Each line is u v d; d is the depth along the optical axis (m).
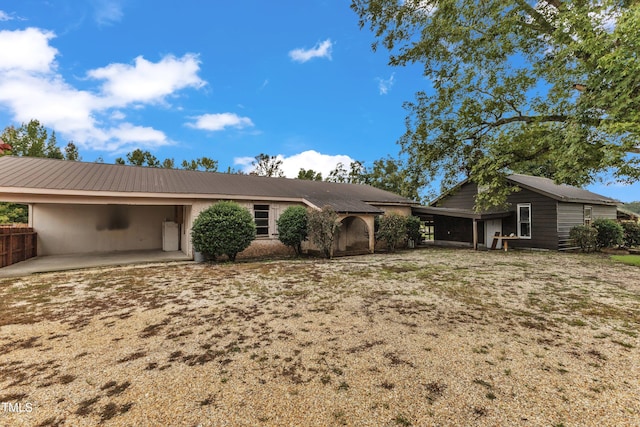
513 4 7.16
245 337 3.71
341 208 12.02
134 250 12.83
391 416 2.23
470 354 3.25
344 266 9.06
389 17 8.65
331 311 4.71
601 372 2.91
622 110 5.44
